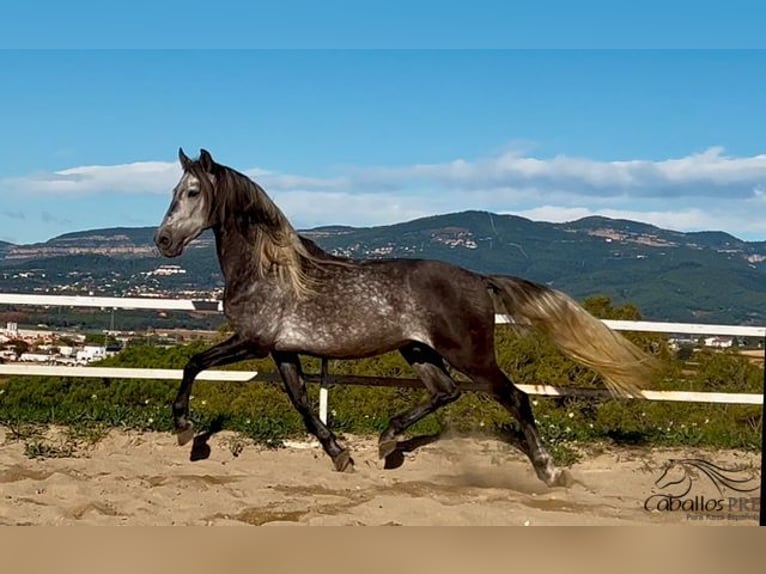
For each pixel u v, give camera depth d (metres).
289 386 7.69
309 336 7.27
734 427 9.54
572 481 7.59
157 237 7.24
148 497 6.60
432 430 9.16
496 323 8.75
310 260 7.39
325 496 6.84
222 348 7.42
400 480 7.56
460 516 6.24
